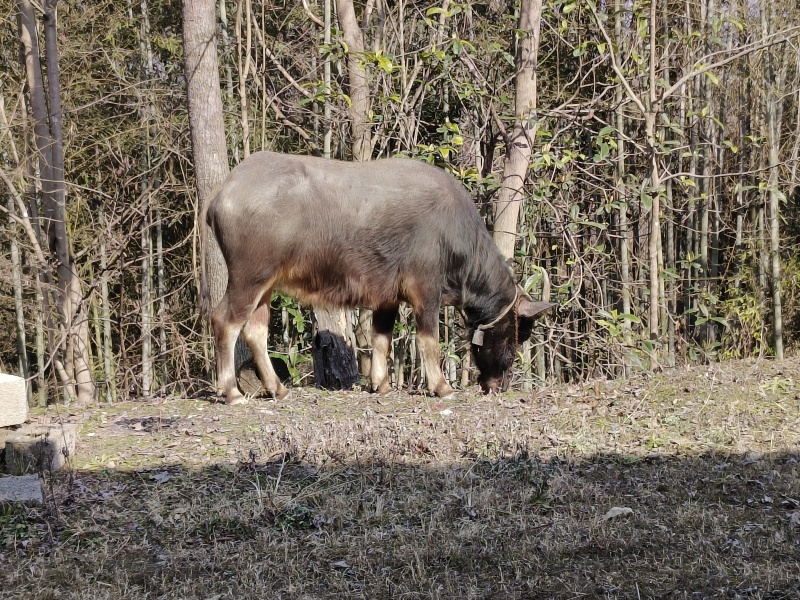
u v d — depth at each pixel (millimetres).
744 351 16250
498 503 6449
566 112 12984
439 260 9266
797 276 16969
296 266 9039
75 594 5133
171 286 21297
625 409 8805
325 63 14195
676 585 5152
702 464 7172
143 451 7723
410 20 15789
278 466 7215
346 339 11367
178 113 18359
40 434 7574
